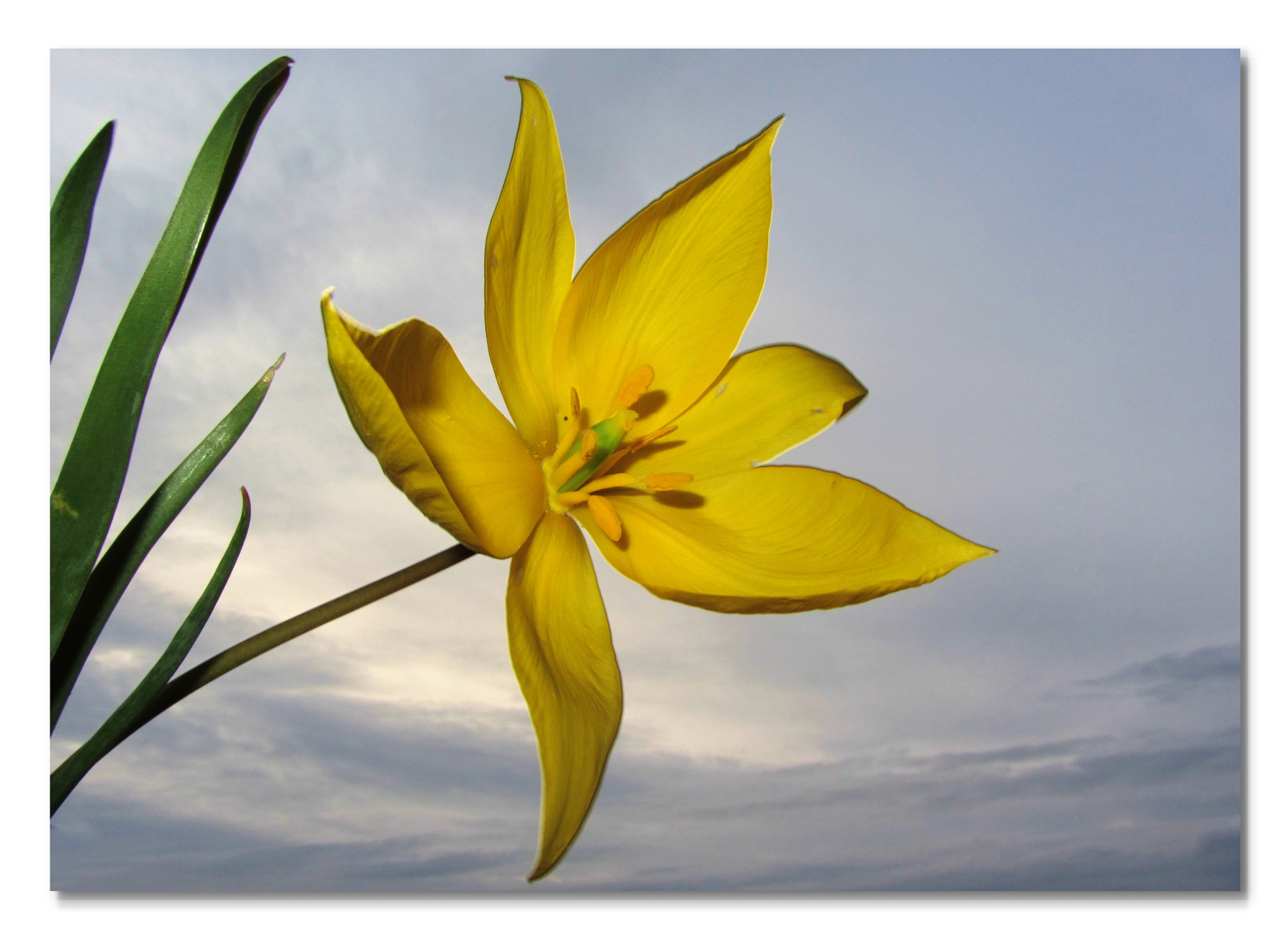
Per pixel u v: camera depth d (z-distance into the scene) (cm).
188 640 12
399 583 12
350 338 9
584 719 11
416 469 10
